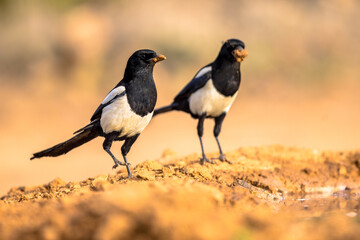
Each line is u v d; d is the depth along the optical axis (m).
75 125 24.06
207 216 4.79
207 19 39.12
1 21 40.38
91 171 16.28
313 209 6.84
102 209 4.91
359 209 6.84
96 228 4.73
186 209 4.92
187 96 8.92
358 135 21.00
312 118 24.94
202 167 8.31
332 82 33.31
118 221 4.56
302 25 39.84
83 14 38.38
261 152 9.98
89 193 6.51
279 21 39.66
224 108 8.86
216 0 41.31
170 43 35.81
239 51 8.21
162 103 28.67
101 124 7.63
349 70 35.25
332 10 41.94
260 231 4.71
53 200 6.45
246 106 28.66
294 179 8.60
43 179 15.47
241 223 4.79
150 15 38.69
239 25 39.09
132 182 7.28
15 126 23.89
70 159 18.44
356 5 43.25
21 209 6.08
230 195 6.60
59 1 40.38
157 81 33.50
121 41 36.41
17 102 29.53
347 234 4.85
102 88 33.25
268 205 7.03
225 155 9.59
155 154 18.64
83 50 34.50
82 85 33.22
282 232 4.76
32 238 4.95
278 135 21.44
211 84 8.54
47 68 35.38
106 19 38.78
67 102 29.59
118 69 34.59
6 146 20.56
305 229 5.07
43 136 22.05
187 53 35.41
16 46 38.31
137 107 7.51
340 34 39.50
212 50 36.22
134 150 19.61
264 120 24.91
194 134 22.33
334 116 25.05
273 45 37.59
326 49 37.84
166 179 7.52
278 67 35.69
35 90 32.62
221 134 22.11
